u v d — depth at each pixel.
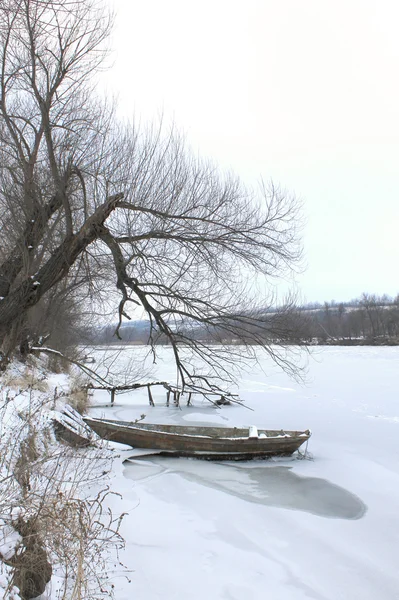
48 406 11.27
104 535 6.14
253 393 24.38
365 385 26.95
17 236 9.84
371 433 15.02
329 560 6.74
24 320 11.27
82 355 21.91
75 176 10.46
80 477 7.77
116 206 10.35
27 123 10.02
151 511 8.02
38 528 4.45
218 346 13.00
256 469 11.20
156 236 10.91
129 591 5.30
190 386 13.93
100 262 12.04
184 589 5.62
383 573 6.41
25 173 9.62
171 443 11.97
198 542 7.02
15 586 3.88
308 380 29.64
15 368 14.01
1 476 5.06
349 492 9.64
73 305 15.29
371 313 87.44
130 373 22.22
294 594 5.80
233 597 5.60
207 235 11.30
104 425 12.34
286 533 7.61
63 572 4.81
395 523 8.08
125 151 11.34
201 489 9.57
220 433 13.63
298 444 12.02
